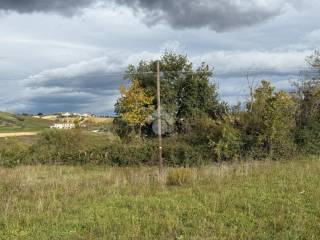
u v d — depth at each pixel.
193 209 12.24
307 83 32.59
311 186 15.21
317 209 11.80
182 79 42.66
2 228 10.79
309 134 28.95
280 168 20.56
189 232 9.98
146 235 9.80
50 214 12.03
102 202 13.62
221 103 42.53
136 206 12.88
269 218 11.09
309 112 30.78
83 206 13.10
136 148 30.06
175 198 14.03
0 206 13.09
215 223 10.67
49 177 20.73
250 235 9.62
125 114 39.28
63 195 15.01
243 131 29.28
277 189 14.97
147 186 16.42
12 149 31.34
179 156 28.97
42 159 31.06
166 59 42.78
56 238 9.83
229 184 16.44
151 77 42.69
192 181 17.41
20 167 27.36
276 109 28.33
